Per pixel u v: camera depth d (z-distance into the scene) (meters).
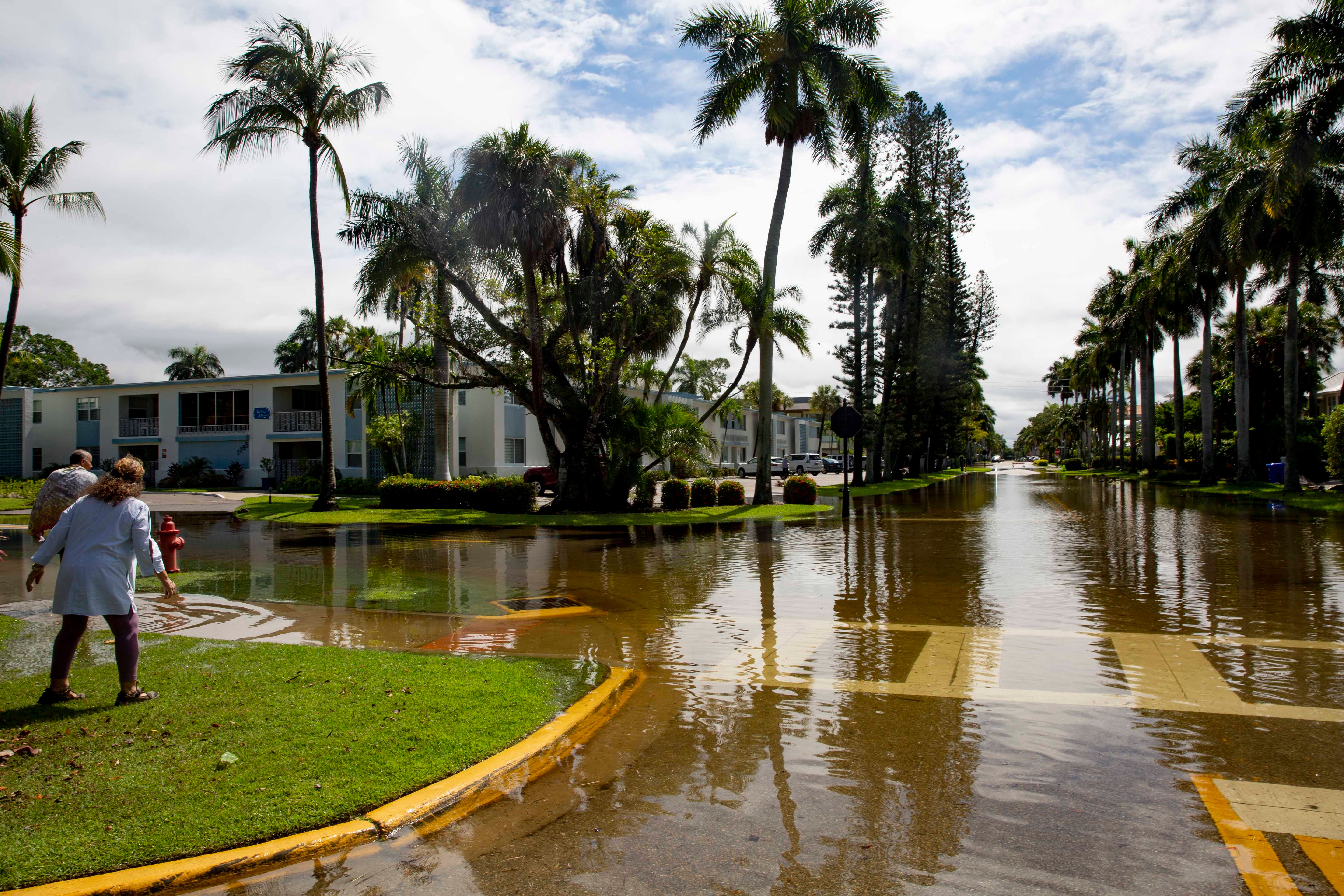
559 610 8.78
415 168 20.53
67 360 74.81
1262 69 23.59
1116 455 74.69
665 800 3.86
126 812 3.51
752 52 22.84
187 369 75.25
